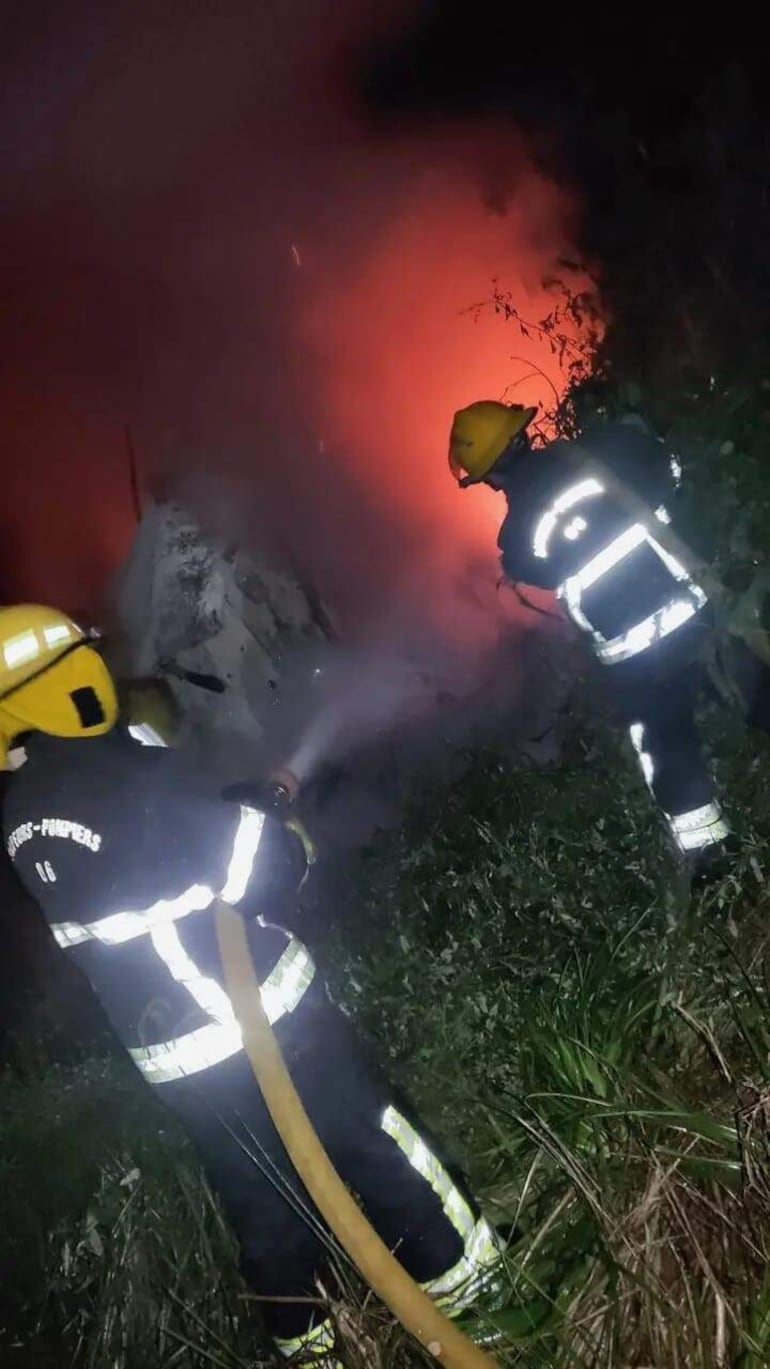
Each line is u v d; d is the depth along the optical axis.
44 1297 3.34
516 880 3.86
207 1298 3.01
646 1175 2.58
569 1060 2.95
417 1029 3.55
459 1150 3.08
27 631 2.44
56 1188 3.81
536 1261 2.61
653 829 3.79
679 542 3.47
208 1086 2.50
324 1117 2.54
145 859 2.37
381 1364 2.48
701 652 3.53
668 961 3.07
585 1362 2.38
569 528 3.56
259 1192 2.61
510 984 3.40
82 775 2.40
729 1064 2.76
